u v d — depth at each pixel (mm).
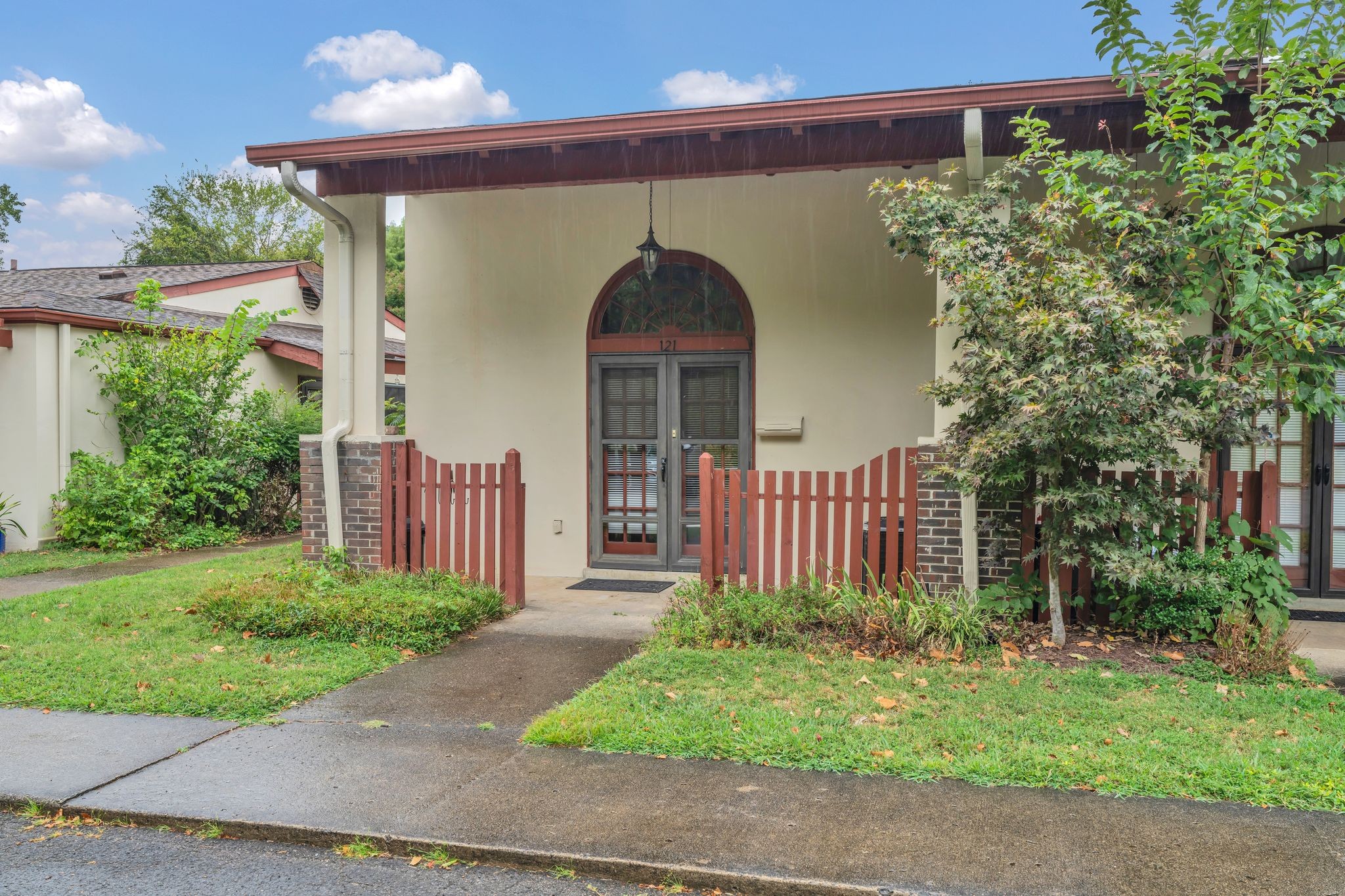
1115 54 5793
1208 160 5277
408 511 7523
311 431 12820
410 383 9406
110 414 11305
